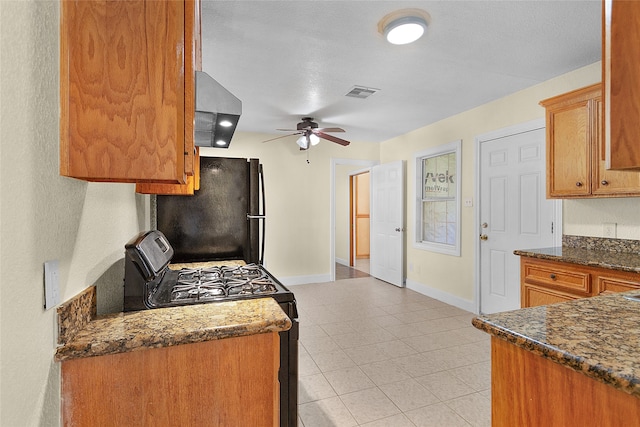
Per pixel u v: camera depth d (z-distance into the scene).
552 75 2.93
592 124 2.44
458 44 2.38
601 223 2.68
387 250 5.41
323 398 2.13
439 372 2.45
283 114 4.08
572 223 2.88
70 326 0.97
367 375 2.41
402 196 5.05
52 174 0.92
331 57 2.59
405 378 2.37
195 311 1.20
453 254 4.13
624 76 0.93
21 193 0.78
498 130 3.51
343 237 7.61
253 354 1.08
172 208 2.32
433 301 4.31
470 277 3.89
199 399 1.03
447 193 4.43
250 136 5.11
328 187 5.57
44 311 0.87
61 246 0.97
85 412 0.95
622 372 0.70
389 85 3.15
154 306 1.28
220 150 4.97
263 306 1.26
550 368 0.88
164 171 0.99
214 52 2.50
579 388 0.81
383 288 5.04
